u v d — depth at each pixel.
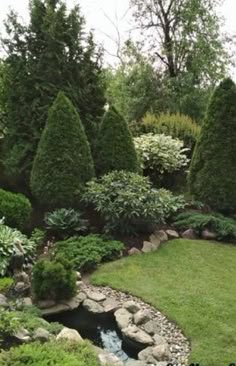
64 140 7.00
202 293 4.66
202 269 5.37
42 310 4.32
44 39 7.99
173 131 10.01
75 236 6.18
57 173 6.93
